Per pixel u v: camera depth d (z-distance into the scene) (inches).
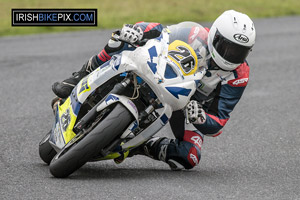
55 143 662.5
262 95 1254.3
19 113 1013.8
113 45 686.5
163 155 724.7
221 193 610.9
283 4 2920.8
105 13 2228.1
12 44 1738.4
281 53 1775.3
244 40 658.2
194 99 706.2
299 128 1000.9
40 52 1622.8
